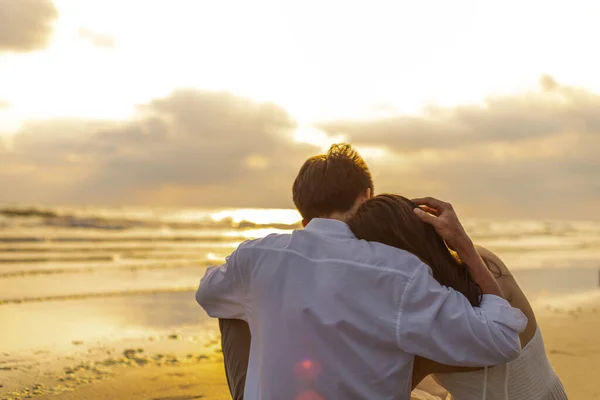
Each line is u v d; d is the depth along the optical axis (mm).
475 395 1718
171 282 9695
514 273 10562
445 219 1672
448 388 1777
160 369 4230
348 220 1755
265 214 65188
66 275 10484
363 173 1824
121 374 4074
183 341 5270
